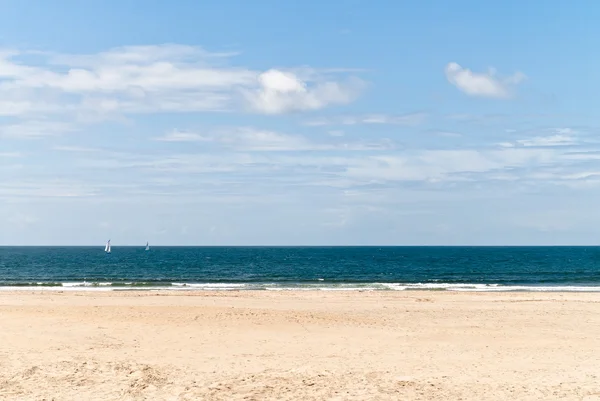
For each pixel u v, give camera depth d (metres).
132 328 20.09
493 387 12.33
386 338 19.08
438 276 65.38
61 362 14.17
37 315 22.61
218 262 109.44
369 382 12.63
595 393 11.89
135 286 44.69
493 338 19.23
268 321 22.16
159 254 171.75
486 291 39.34
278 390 11.88
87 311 23.98
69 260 119.00
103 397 11.30
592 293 37.19
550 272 73.31
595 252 196.62
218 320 22.14
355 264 103.12
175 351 16.44
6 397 11.22
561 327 21.62
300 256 153.62
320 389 11.99
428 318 23.62
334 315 24.03
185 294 34.31
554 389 12.19
